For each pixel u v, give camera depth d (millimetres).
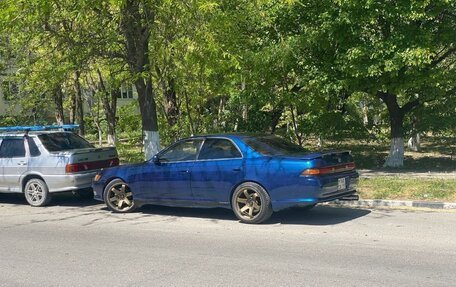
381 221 8867
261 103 16750
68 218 9891
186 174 9375
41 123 24672
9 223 9484
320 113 18156
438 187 11367
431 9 14562
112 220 9578
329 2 14695
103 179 10453
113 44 12750
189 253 6906
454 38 15070
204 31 11320
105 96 22516
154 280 5715
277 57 14578
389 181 12430
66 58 12945
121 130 24031
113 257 6793
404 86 14852
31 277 5953
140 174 9977
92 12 12094
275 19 15328
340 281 5520
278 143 9297
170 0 10648
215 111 20906
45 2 10633
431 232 7930
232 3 12102
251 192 8766
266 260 6449
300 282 5512
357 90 15898
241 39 14359
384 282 5461
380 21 14906
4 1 10703
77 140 12273
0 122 23875
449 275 5684
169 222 9234
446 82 14906
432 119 17328
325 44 15219
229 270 6039
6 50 16359
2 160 11680
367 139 19438
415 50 13617
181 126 19016
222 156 9133
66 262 6590
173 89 17047
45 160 11227
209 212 10156
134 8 11930
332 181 8445
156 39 12102
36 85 15883
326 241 7438
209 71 13617
